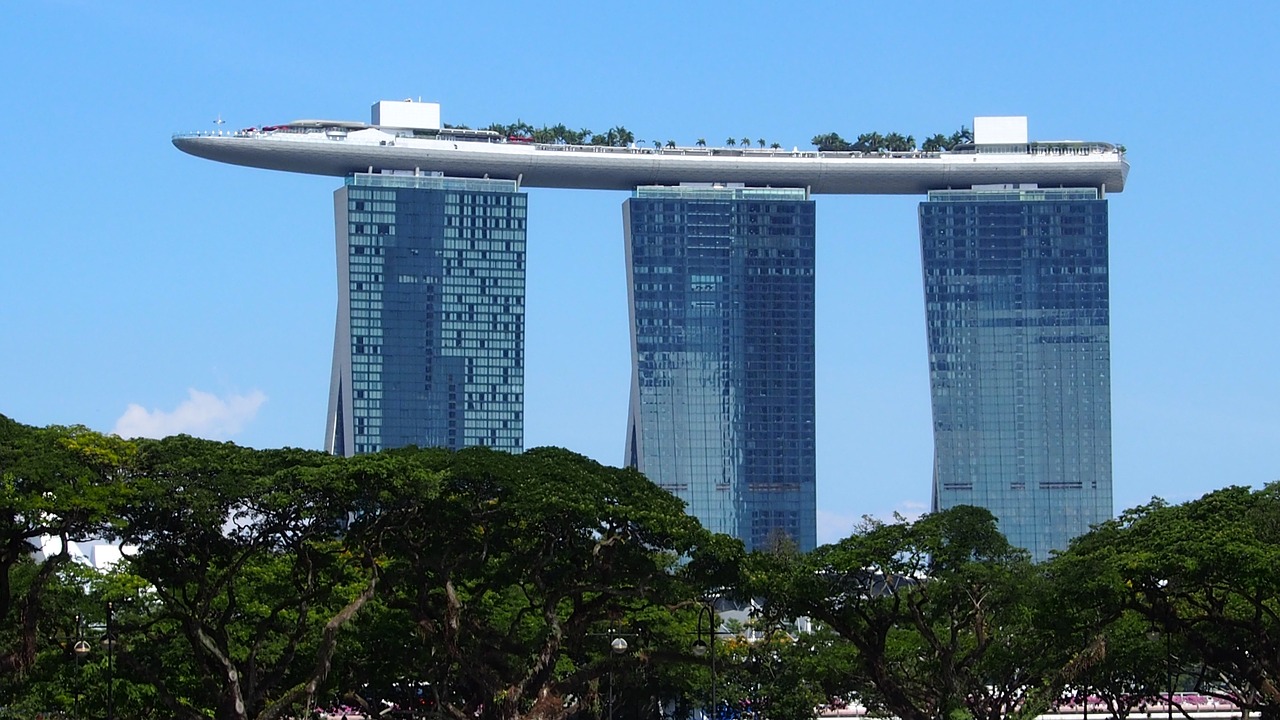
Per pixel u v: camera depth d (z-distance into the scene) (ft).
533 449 525.75
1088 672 529.04
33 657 426.51
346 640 513.45
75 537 442.50
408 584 520.01
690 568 507.30
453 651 479.00
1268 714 501.97
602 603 506.89
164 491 439.63
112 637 452.76
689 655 499.92
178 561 464.24
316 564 488.02
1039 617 507.71
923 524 508.53
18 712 469.98
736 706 626.64
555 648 480.64
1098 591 485.56
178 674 495.41
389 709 531.50
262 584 531.50
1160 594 499.92
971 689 517.14
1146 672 532.32
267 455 480.23
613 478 513.04
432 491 472.03
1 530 422.82
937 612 515.91
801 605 513.45
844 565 500.33
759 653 579.07
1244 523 499.51
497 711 474.49
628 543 501.56
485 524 496.23
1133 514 543.39
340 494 462.60
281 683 506.89
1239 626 513.45
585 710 501.15
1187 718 568.82
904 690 524.11
